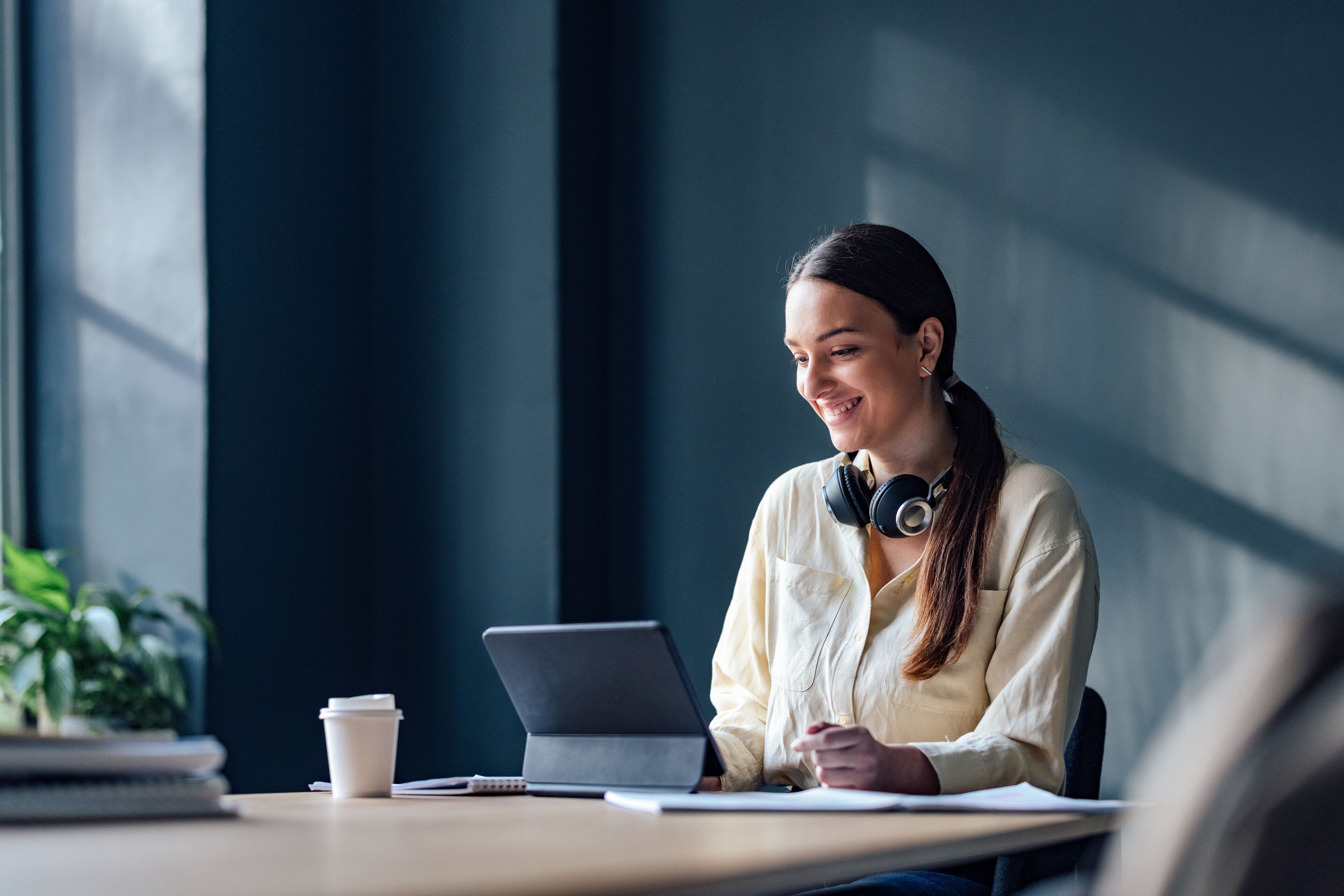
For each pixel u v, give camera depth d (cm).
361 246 393
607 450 370
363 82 398
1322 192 274
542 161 363
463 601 367
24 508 369
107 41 368
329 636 371
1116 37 303
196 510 341
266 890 57
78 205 369
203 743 99
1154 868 37
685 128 368
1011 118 316
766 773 174
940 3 329
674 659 122
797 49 351
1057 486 166
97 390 362
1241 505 276
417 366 384
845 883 144
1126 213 297
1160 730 278
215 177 351
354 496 383
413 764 369
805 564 182
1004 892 132
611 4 383
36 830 85
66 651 321
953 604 161
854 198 337
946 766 130
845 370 175
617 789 129
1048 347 304
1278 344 276
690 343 360
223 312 350
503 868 67
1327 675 36
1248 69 286
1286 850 35
